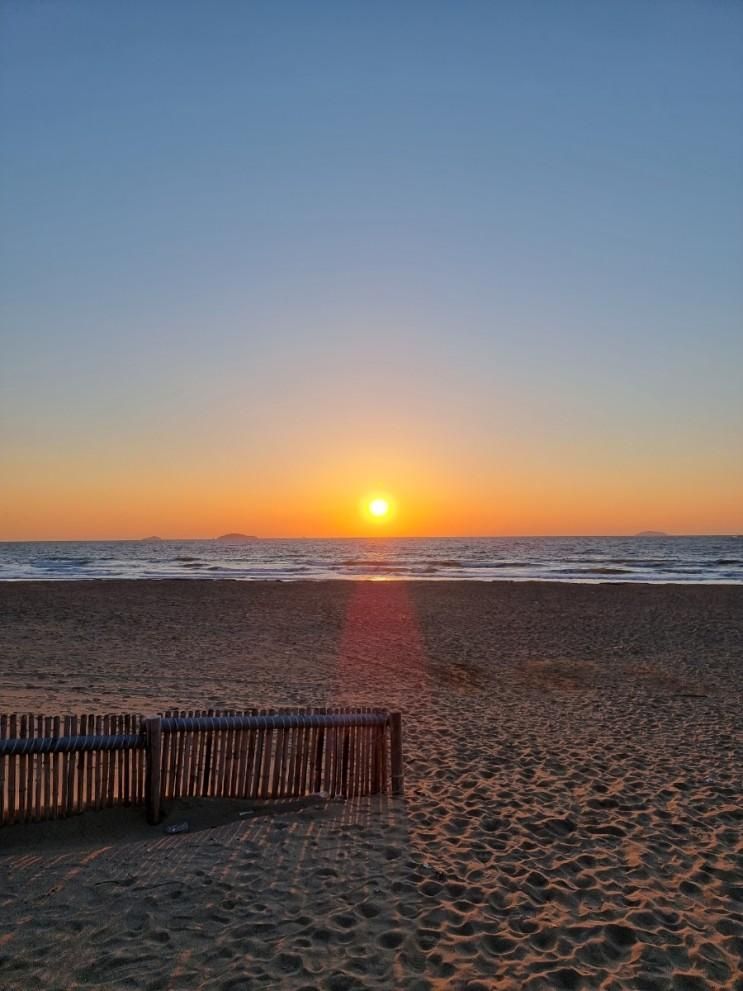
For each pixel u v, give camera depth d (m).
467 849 5.74
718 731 9.85
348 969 4.07
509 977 4.07
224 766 6.34
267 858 5.38
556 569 55.97
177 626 20.38
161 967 4.02
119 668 14.02
